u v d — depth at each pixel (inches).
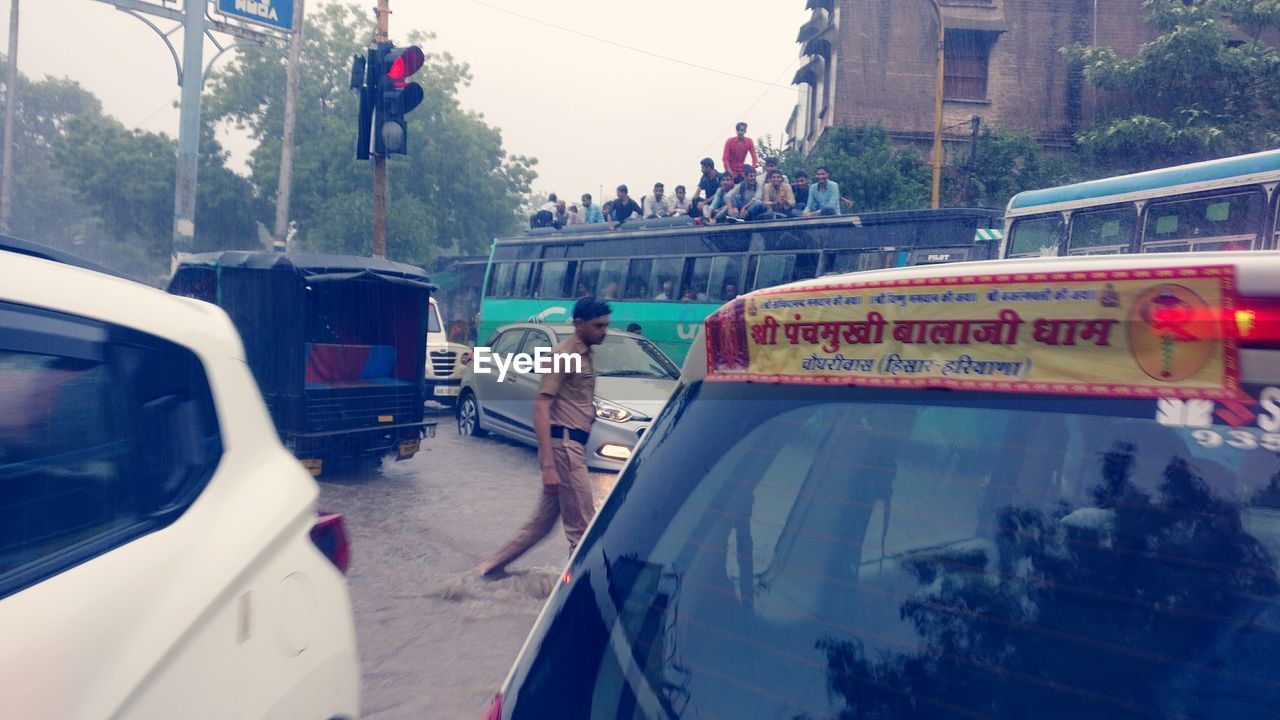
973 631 45.2
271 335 362.3
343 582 102.4
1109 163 1021.8
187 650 75.1
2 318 73.0
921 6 1167.0
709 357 64.5
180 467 83.6
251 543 86.2
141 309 86.4
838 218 582.6
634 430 373.7
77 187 1614.2
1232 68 961.5
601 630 57.2
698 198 742.5
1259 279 40.2
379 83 446.9
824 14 1197.7
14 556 67.6
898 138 1157.7
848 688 47.0
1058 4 1163.9
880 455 51.6
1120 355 43.8
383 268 387.9
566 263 766.5
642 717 51.6
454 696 172.7
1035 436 46.2
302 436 360.8
